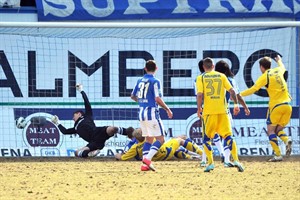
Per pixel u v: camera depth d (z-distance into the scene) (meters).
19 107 45.06
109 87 45.47
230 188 29.72
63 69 45.44
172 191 28.94
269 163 40.41
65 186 30.47
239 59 45.91
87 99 43.97
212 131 35.38
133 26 43.72
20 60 45.25
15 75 45.19
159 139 36.31
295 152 45.25
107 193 28.38
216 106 34.84
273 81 40.56
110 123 45.34
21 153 44.84
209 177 33.44
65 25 43.78
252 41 45.94
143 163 36.31
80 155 43.53
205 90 34.88
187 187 30.06
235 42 45.91
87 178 33.25
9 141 44.88
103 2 48.12
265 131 45.19
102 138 43.78
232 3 48.47
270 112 41.09
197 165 39.16
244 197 27.38
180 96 45.44
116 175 34.47
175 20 48.47
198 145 45.09
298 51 46.00
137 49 45.66
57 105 45.25
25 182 31.84
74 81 45.44
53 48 45.47
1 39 45.19
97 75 45.56
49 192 28.73
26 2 50.88
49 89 45.31
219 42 45.91
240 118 45.19
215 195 27.86
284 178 33.03
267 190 29.12
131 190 29.20
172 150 41.84
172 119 45.19
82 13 47.84
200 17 48.31
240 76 45.91
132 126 45.41
